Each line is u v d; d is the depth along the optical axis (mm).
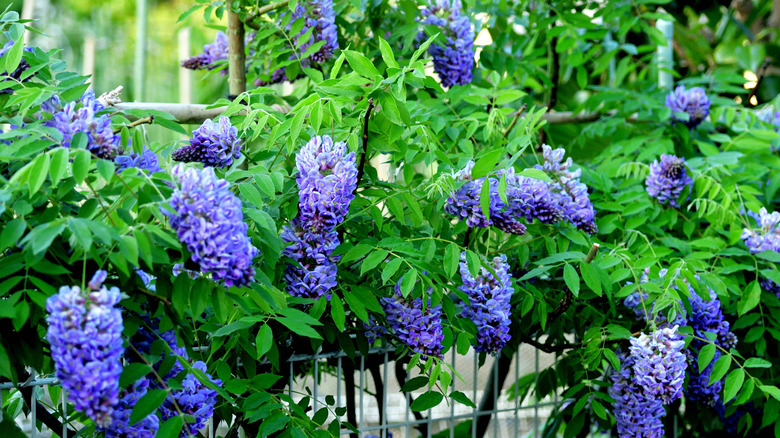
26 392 1777
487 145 2324
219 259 1268
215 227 1251
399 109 1626
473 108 2521
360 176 1805
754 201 2486
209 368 1784
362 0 2385
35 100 1485
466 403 1857
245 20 2410
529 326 2176
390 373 3012
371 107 1682
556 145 3760
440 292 1763
